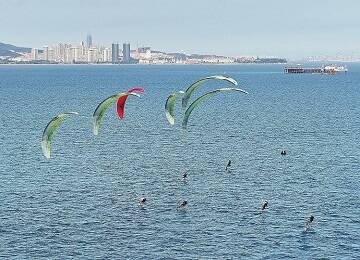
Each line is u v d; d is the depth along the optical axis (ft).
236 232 194.18
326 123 461.78
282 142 367.66
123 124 462.19
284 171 282.56
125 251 177.99
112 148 349.41
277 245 183.21
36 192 242.37
